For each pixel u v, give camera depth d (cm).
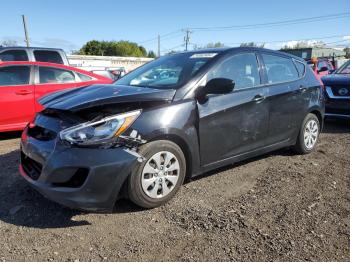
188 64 457
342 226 358
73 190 339
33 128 394
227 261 301
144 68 511
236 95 454
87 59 4456
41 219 364
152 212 381
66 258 303
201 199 412
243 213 381
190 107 403
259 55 508
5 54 915
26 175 385
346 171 515
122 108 365
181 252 313
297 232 345
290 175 493
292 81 546
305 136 577
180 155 396
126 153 350
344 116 803
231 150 456
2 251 311
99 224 356
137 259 303
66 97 401
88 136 340
